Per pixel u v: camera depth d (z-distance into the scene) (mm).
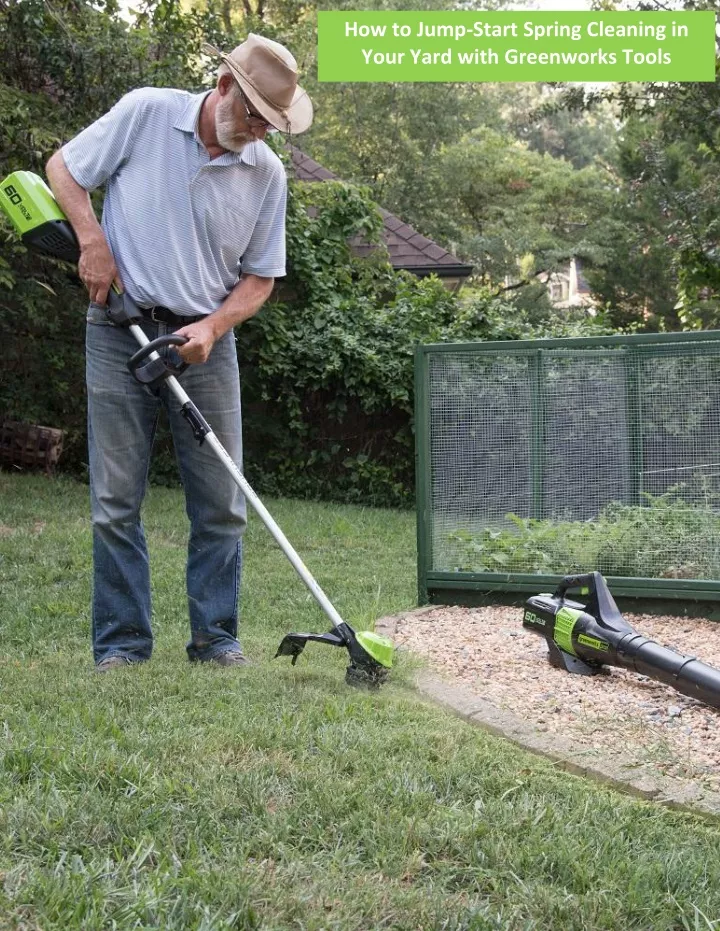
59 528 8320
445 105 32844
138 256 3859
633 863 2422
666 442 5484
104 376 3920
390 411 12508
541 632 4387
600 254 29703
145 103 3842
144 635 4156
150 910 2004
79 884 2062
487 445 5777
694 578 5418
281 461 12828
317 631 5309
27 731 2965
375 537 9094
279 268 4109
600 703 3863
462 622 5305
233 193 3887
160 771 2742
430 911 2129
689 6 12609
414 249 16062
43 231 3811
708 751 3375
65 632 5262
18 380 12430
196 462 4078
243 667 3975
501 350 5730
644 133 18734
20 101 10594
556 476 5688
